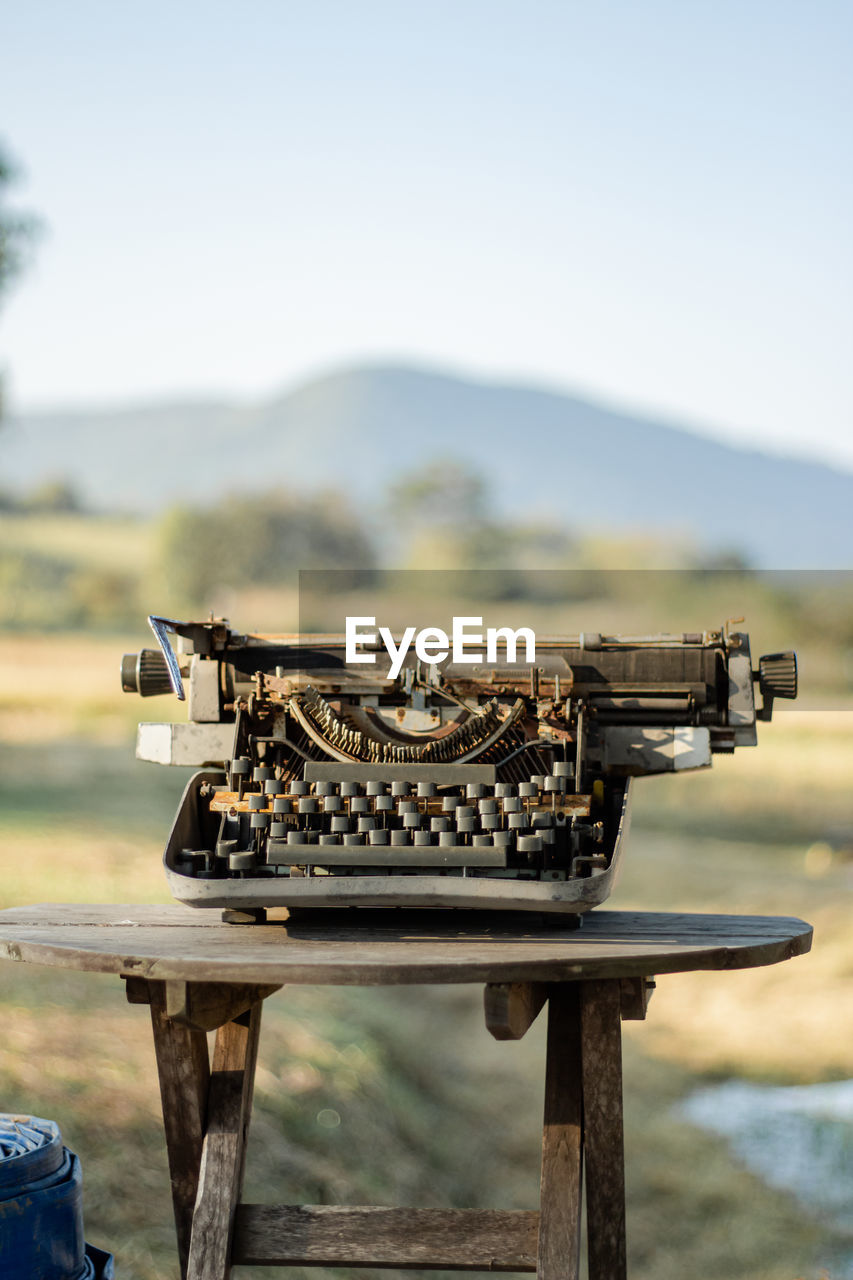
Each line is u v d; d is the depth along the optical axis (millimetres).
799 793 18641
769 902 11844
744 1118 7383
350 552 77500
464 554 89000
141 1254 4434
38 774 15305
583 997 2852
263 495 74062
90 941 2609
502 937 2738
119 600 57125
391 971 2291
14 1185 2738
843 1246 5984
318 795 2979
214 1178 2979
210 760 3297
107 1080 5473
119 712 23281
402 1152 6367
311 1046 6945
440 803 2982
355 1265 2938
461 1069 7879
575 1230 2805
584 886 2684
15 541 67312
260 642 3379
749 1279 5637
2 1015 5918
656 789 19203
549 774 3189
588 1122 2869
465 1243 2922
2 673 28516
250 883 2732
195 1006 2568
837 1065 8125
